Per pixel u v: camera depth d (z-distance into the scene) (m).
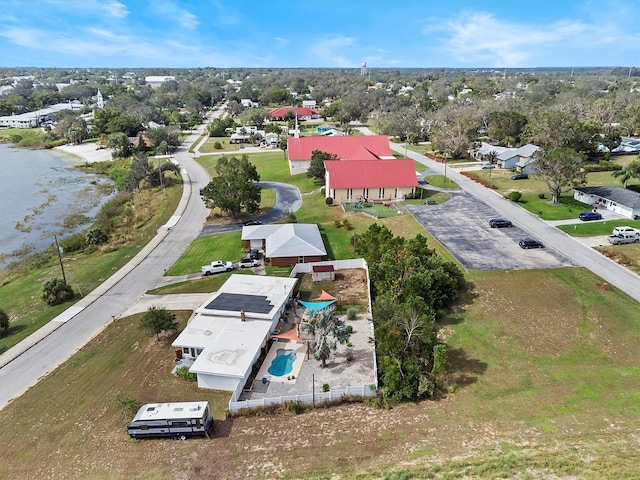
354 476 25.66
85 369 38.34
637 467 25.14
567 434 28.45
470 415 30.91
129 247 66.50
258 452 28.41
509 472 25.19
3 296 53.78
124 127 158.62
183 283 53.47
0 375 38.41
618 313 42.62
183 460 28.03
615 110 131.50
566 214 68.81
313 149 102.44
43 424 32.19
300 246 56.41
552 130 96.06
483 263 53.03
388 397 32.97
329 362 37.91
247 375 35.22
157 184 99.25
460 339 40.12
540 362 36.78
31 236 74.62
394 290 43.28
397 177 79.88
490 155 103.69
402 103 188.75
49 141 158.62
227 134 163.75
